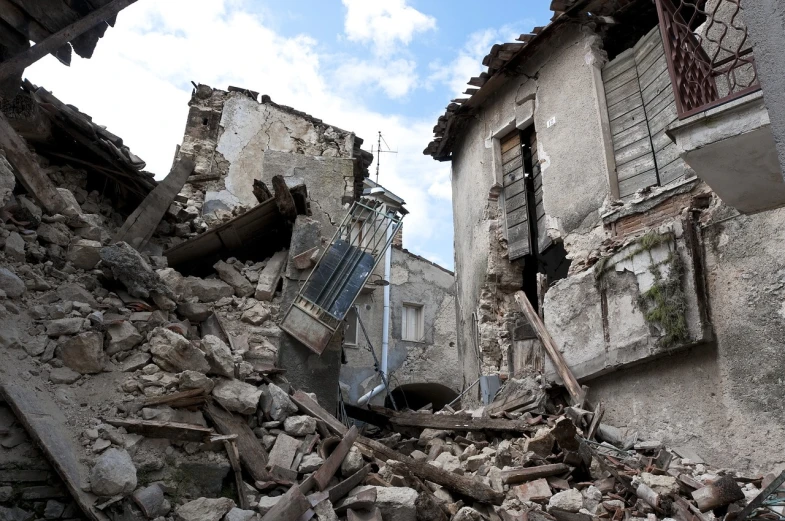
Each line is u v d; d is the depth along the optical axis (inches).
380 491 167.6
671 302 260.2
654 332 267.6
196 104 438.0
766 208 163.0
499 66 426.9
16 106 217.9
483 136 472.4
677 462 240.2
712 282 256.2
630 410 286.0
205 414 171.2
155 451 150.6
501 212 443.5
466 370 472.4
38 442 130.7
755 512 171.6
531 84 422.6
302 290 245.6
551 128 390.6
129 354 177.3
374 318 664.4
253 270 267.6
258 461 167.3
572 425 233.6
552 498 194.4
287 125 442.9
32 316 169.0
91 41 168.1
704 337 247.3
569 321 327.3
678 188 290.2
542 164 393.1
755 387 229.1
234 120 430.0
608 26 371.9
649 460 235.3
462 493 194.4
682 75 160.4
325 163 381.1
